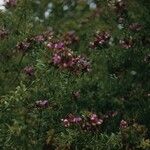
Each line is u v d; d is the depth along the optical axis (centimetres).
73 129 915
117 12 1202
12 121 945
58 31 1486
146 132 966
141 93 1070
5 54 1127
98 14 1441
